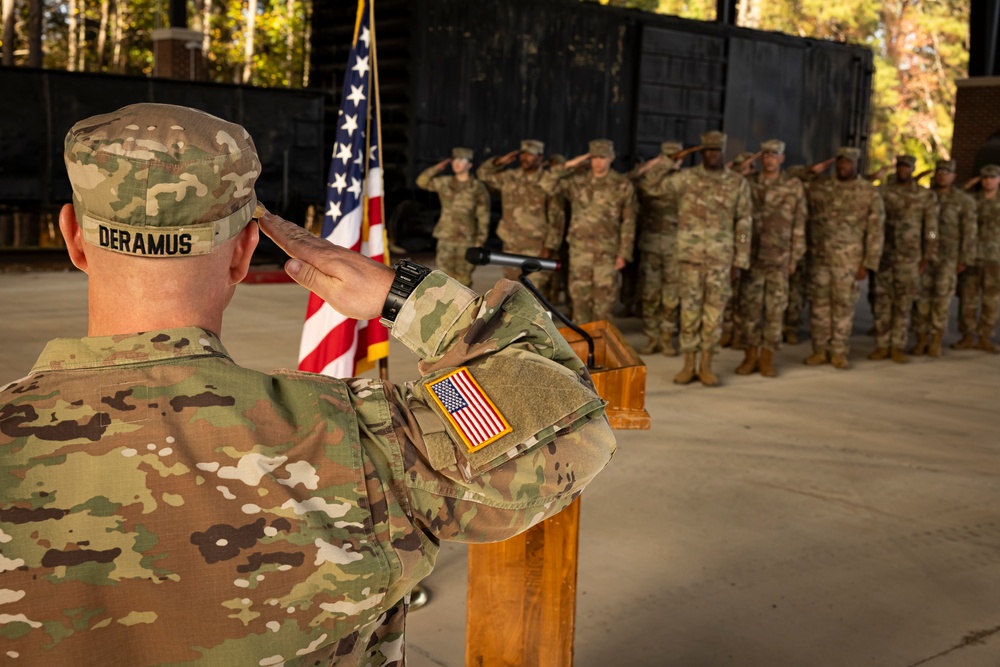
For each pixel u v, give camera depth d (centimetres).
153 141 89
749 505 461
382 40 1351
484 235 965
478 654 241
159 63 1869
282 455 91
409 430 98
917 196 844
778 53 1675
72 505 85
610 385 231
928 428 628
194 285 94
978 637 335
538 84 1438
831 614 347
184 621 86
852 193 796
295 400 96
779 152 757
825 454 555
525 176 882
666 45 1542
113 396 90
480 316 106
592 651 314
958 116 1722
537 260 231
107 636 85
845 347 823
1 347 736
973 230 889
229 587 86
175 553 86
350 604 90
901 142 5084
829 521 445
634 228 800
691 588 364
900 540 425
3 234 1270
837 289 811
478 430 98
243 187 94
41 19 2705
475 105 1386
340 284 108
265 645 88
